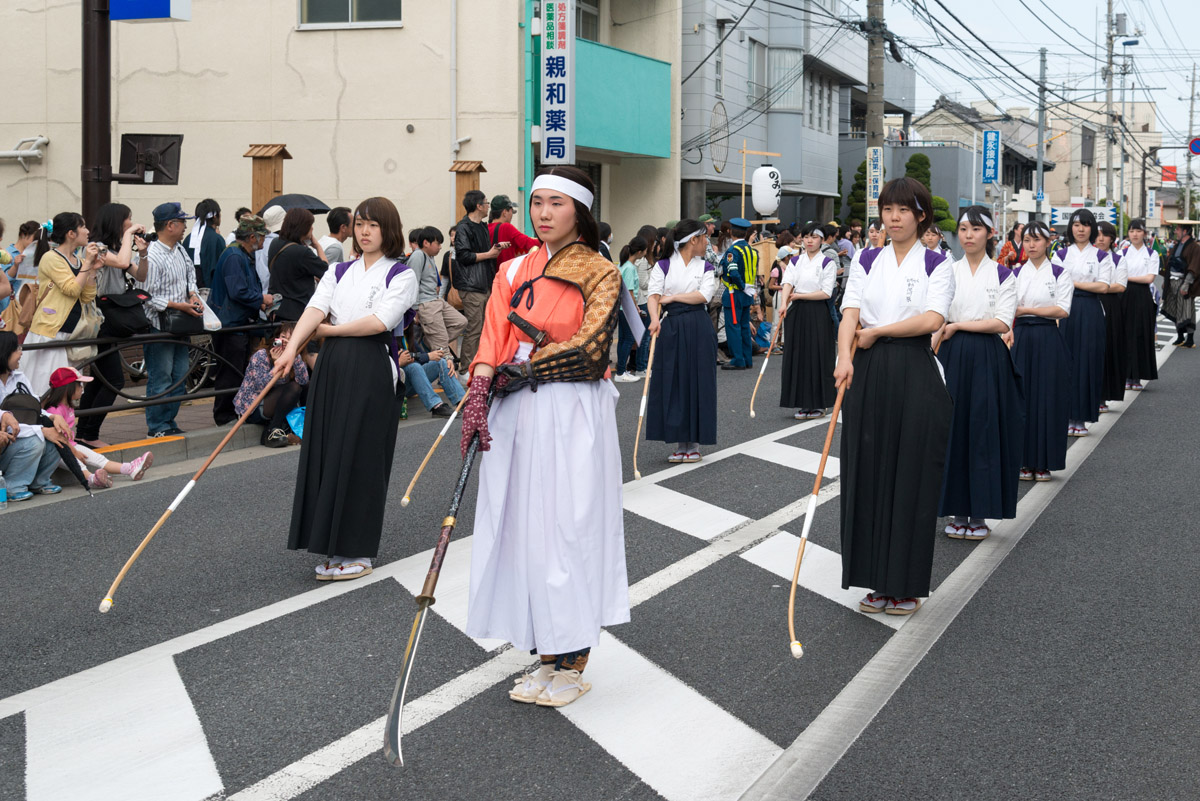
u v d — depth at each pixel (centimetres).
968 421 632
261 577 568
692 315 852
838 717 400
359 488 550
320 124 1742
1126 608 523
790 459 882
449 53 1702
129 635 484
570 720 396
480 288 1220
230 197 1767
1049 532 666
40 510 712
